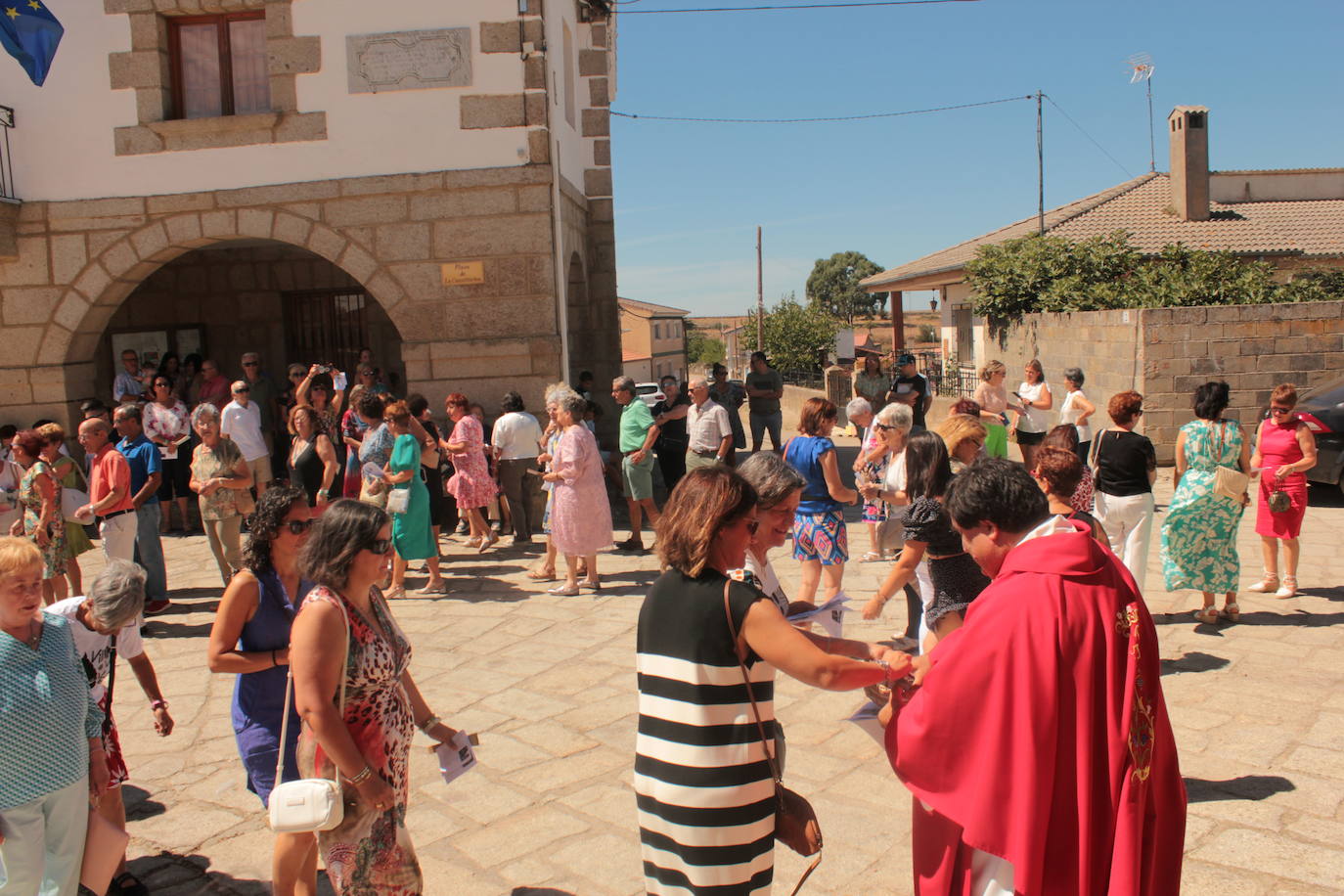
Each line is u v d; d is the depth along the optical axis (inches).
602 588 343.9
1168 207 877.8
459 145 446.6
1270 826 168.9
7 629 134.0
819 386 1093.1
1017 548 113.5
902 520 186.7
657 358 2684.5
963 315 1002.1
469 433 405.4
